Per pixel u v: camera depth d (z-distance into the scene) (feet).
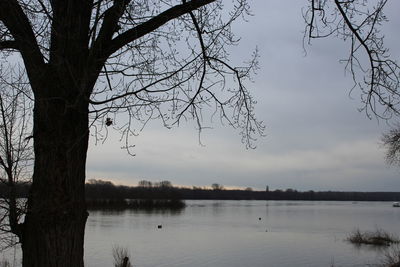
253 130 19.92
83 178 13.52
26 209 13.43
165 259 111.04
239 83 18.86
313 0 18.15
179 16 15.51
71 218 12.79
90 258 106.22
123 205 394.93
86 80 12.80
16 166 16.96
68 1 13.35
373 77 18.95
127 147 15.44
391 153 96.94
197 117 17.78
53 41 13.46
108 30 13.74
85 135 13.57
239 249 132.67
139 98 14.48
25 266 12.72
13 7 12.92
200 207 524.93
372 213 391.24
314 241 153.48
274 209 495.00
